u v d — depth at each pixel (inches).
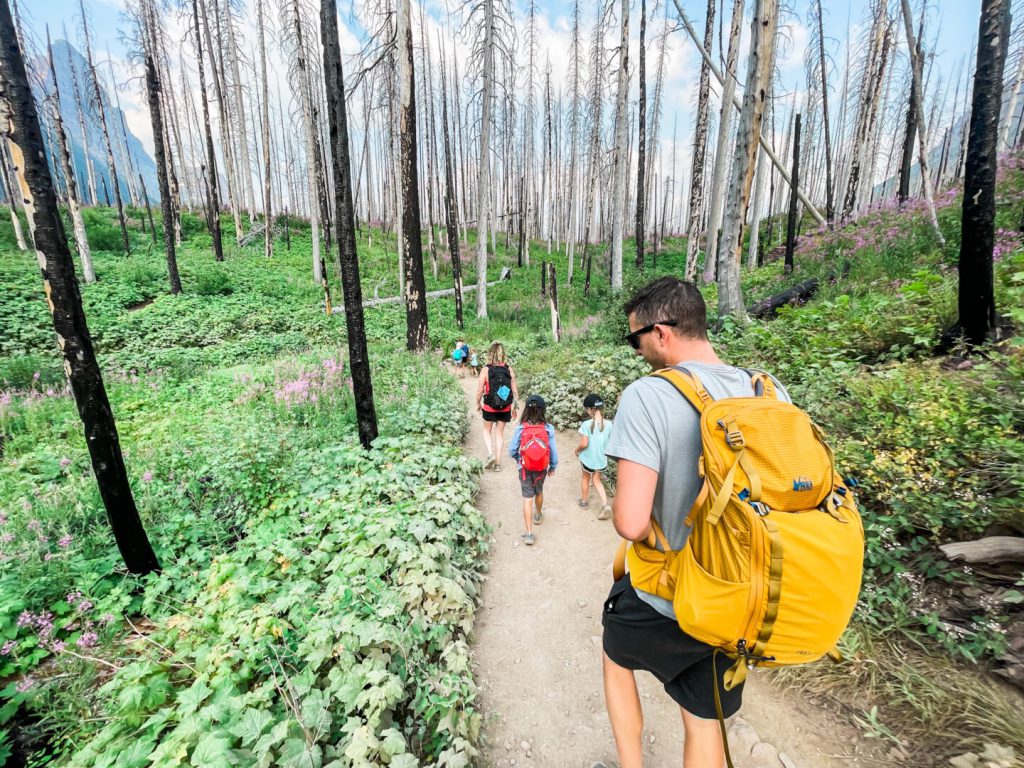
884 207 611.5
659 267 1208.2
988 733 74.5
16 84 93.4
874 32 784.3
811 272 432.8
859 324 209.9
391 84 597.6
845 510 48.6
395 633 90.9
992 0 148.8
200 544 148.3
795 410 50.1
